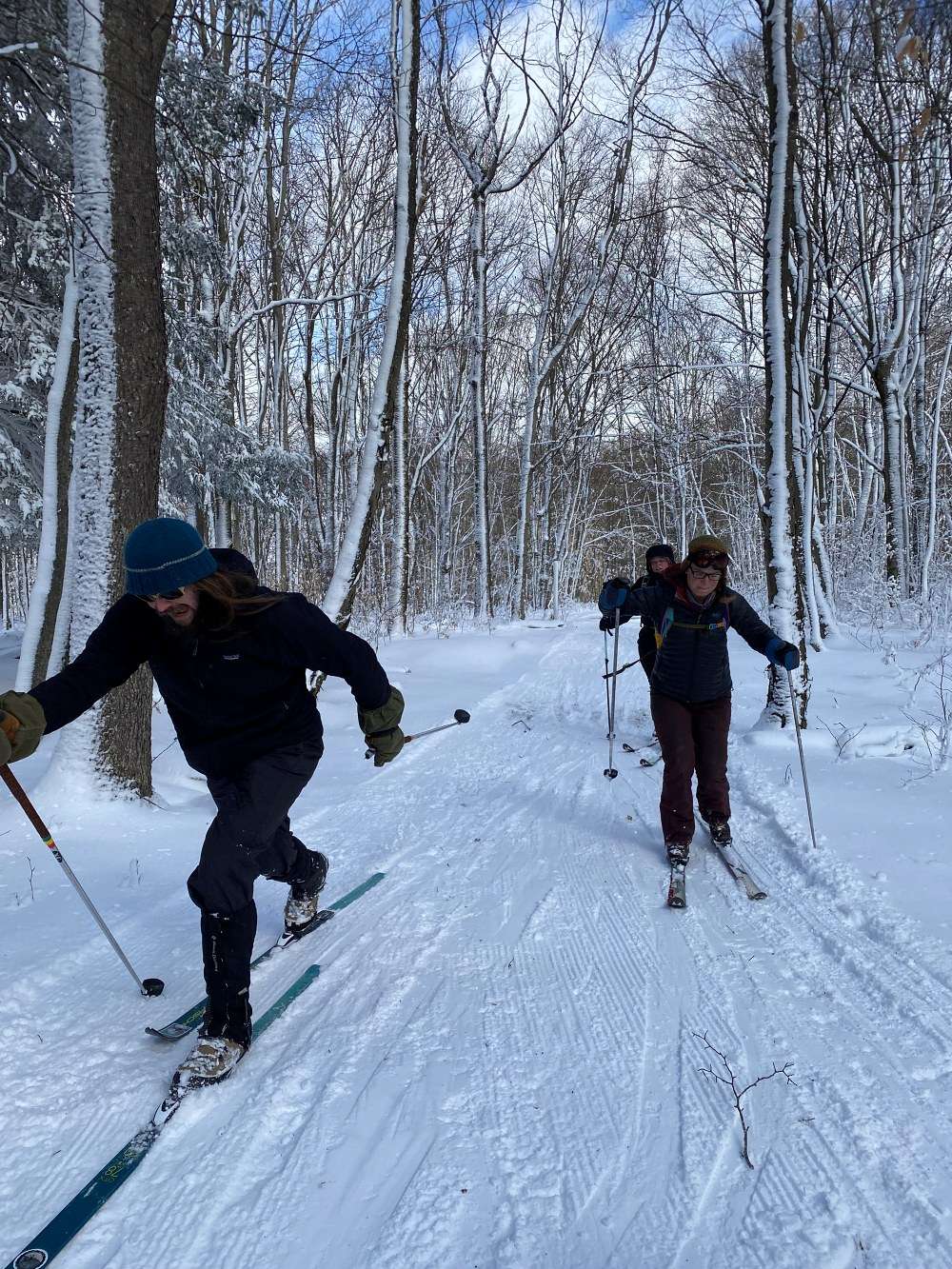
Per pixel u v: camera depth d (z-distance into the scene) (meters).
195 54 9.92
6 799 5.45
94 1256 1.97
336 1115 2.49
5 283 10.30
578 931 3.76
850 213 13.89
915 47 3.33
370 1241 2.02
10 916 3.82
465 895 4.20
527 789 6.25
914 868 4.12
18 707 2.44
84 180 5.09
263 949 3.62
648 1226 2.05
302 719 2.95
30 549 14.20
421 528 29.69
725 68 11.82
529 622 21.77
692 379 21.97
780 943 3.56
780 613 6.92
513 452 31.77
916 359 15.76
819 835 4.66
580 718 9.22
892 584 14.18
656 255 19.84
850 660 10.72
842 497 24.19
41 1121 2.47
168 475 13.33
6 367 11.52
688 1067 2.70
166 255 11.49
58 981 3.27
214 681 2.73
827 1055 2.73
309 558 22.27
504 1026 2.97
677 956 3.49
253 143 13.62
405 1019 3.03
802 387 10.27
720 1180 2.20
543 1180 2.21
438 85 16.17
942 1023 2.85
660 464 24.95
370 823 5.43
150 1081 2.68
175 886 4.22
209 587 2.55
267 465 14.98
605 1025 2.96
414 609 23.08
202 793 6.18
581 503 33.78
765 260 6.83
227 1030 2.67
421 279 18.91
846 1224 2.02
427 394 24.47
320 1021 3.01
